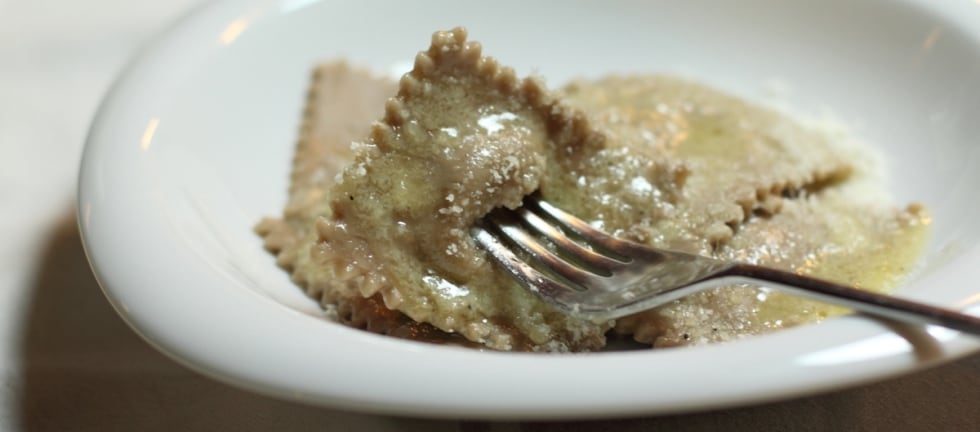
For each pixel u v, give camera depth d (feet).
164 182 0.94
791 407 0.88
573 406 0.70
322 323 0.76
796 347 0.72
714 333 0.90
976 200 0.97
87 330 1.01
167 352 0.77
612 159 0.99
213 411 0.91
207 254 0.88
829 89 1.20
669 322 0.90
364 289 0.89
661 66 1.30
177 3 1.58
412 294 0.90
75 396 0.93
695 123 1.19
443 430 0.87
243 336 0.75
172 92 1.05
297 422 0.89
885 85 1.15
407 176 0.90
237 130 1.12
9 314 1.03
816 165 1.11
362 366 0.73
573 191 0.97
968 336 0.73
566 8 1.31
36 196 1.19
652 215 0.98
